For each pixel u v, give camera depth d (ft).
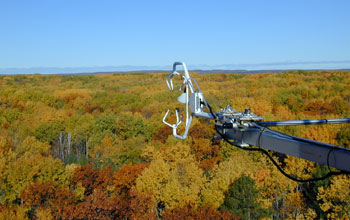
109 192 154.92
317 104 249.55
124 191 152.05
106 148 186.19
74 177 150.41
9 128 219.82
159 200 131.85
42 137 211.00
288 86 394.52
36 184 132.16
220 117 15.43
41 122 227.20
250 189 111.14
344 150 10.95
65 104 336.49
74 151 217.56
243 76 588.50
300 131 166.30
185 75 16.16
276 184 131.34
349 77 483.51
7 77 650.84
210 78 590.55
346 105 246.27
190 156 162.81
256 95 317.01
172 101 287.69
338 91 327.47
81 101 327.67
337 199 110.01
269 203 117.70
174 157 161.68
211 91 363.15
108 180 152.46
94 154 190.70
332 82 424.87
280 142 12.98
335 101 261.03
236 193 112.06
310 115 212.84
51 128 212.23
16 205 137.90
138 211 123.13
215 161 165.58
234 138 15.37
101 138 203.72
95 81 633.61
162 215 123.24
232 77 578.66
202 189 133.28
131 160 180.86
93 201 132.67
